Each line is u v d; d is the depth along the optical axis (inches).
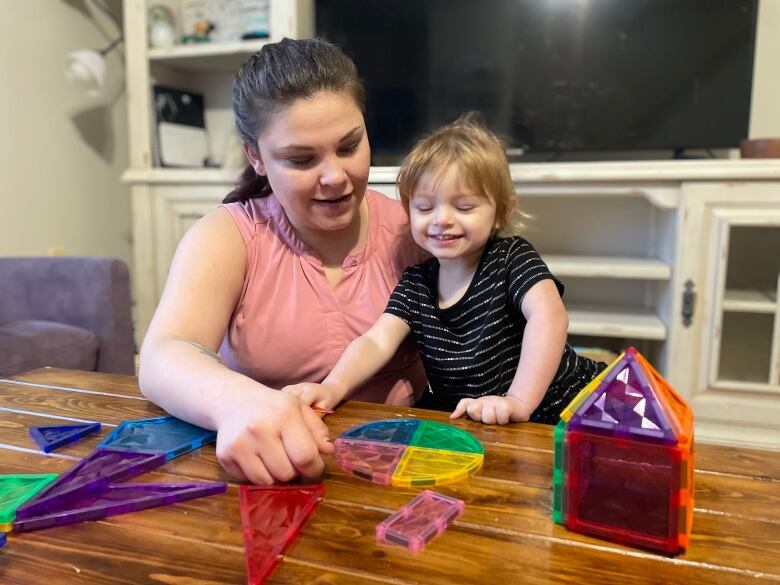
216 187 86.0
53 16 92.7
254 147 33.4
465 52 83.6
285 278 36.2
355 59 86.6
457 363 35.7
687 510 16.6
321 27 87.3
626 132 80.8
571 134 82.2
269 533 17.6
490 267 35.5
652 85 79.1
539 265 34.4
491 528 18.1
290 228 36.4
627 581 15.6
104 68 90.4
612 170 71.1
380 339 34.8
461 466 21.7
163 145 92.1
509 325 35.3
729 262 70.2
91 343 67.5
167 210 89.0
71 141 96.9
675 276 71.5
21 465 22.7
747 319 70.8
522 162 86.1
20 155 88.4
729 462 22.4
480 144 34.6
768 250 69.1
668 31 77.7
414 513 18.6
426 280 37.8
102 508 19.0
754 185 67.8
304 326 36.1
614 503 17.4
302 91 29.8
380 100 86.9
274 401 22.0
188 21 95.7
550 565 16.3
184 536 17.9
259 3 91.9
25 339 61.0
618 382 18.0
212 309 31.9
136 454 22.7
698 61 77.6
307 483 20.8
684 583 15.6
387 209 40.8
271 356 36.1
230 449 20.8
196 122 99.3
